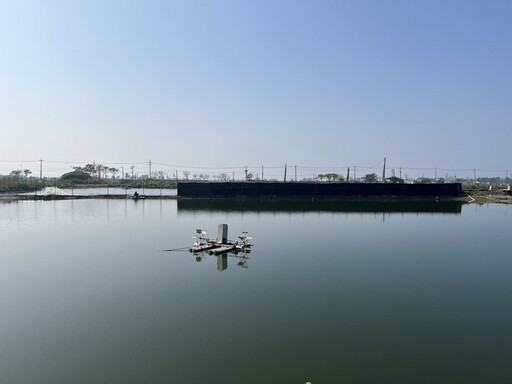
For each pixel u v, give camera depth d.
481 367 8.73
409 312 12.20
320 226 32.75
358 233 28.75
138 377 8.32
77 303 12.92
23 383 8.09
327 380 8.17
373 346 9.77
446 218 38.97
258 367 8.71
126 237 26.58
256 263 18.81
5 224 33.69
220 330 10.70
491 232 29.44
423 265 18.56
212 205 54.97
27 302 13.02
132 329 10.79
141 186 118.75
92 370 8.61
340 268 17.89
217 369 8.62
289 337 10.27
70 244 23.80
